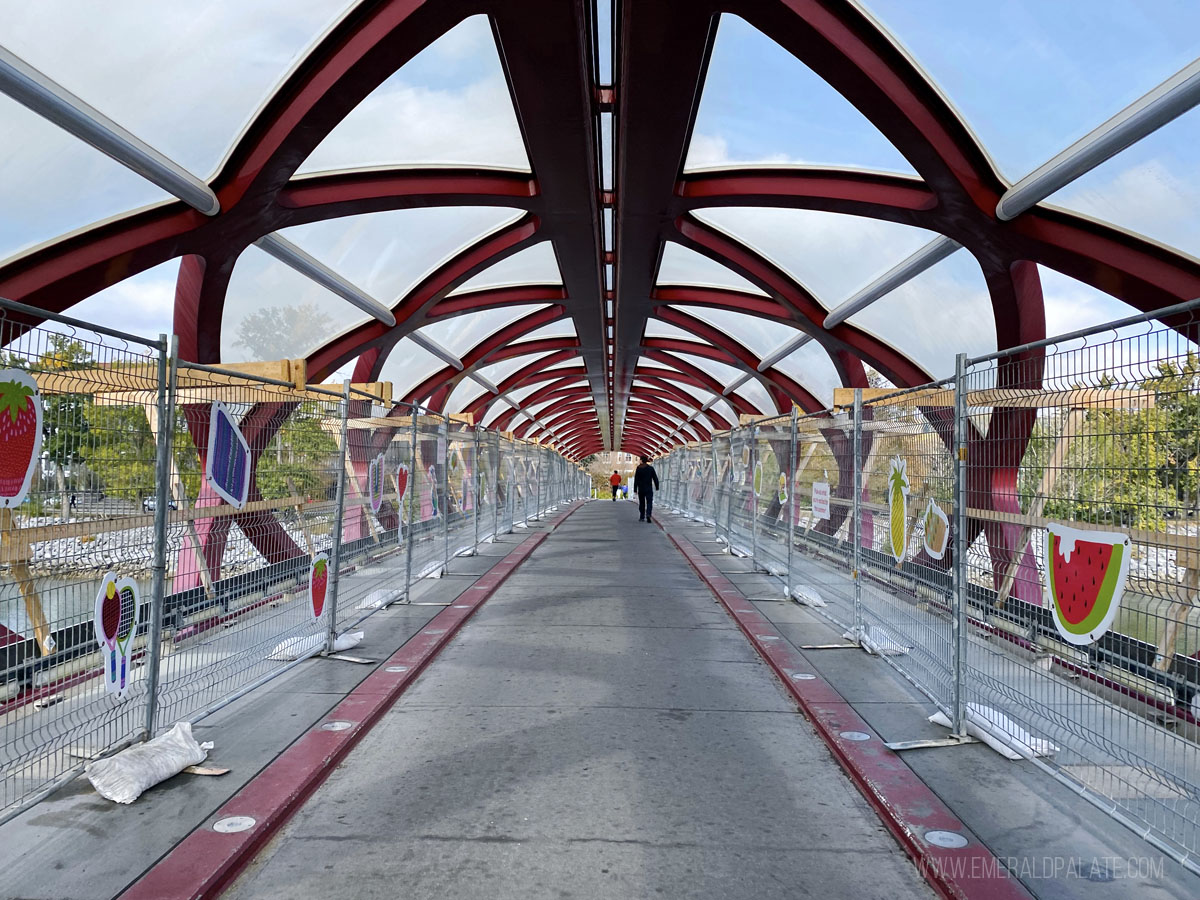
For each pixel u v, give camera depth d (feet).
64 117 23.00
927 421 17.93
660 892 10.00
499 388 100.37
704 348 81.46
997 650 14.42
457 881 10.27
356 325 54.34
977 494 15.37
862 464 23.61
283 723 15.85
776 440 37.50
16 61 20.92
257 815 11.56
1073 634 11.78
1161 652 9.80
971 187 30.55
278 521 18.78
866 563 23.22
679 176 39.58
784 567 35.96
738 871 10.59
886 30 26.21
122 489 12.86
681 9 25.27
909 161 31.01
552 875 10.43
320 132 29.96
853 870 10.64
